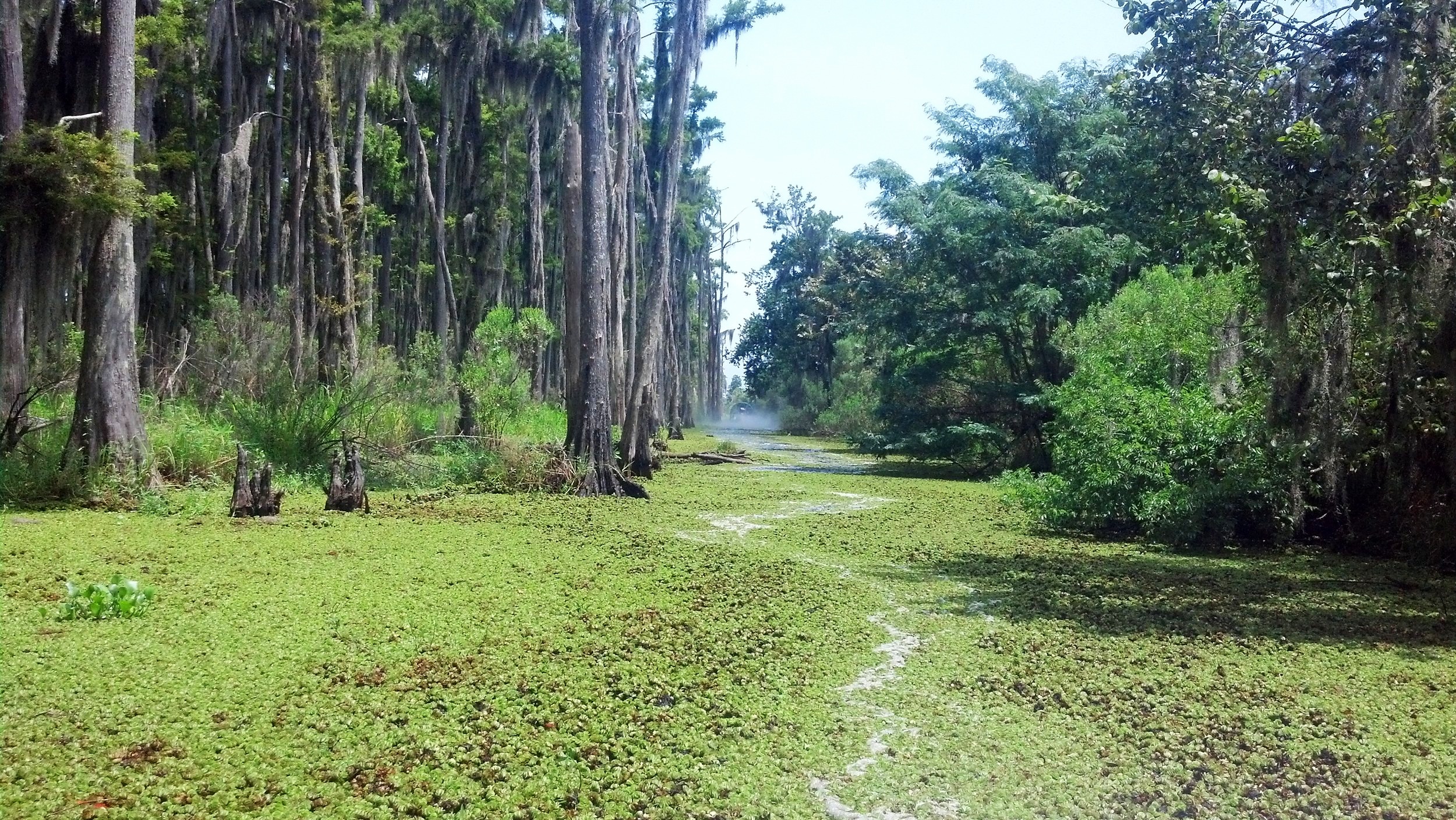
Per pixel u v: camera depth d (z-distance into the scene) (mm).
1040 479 16734
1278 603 10281
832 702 6812
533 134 37781
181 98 26938
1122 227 27828
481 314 38469
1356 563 13031
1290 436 12922
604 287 20000
